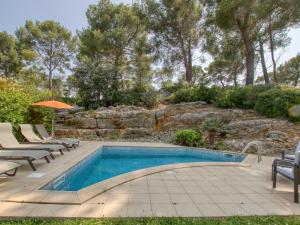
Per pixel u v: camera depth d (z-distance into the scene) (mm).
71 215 3006
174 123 13914
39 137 9320
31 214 2992
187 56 19641
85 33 20312
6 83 9883
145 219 2961
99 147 10000
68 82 22297
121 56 21078
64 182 5461
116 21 20406
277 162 4504
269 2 13336
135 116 14555
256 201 3732
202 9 18219
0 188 4070
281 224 2912
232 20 14609
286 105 10789
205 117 13078
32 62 30422
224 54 17344
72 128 14148
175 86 19469
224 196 3955
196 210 3299
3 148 6285
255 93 12781
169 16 18125
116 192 4031
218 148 10344
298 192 4004
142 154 10250
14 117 8719
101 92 17203
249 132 10891
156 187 4395
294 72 30375
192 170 5945
